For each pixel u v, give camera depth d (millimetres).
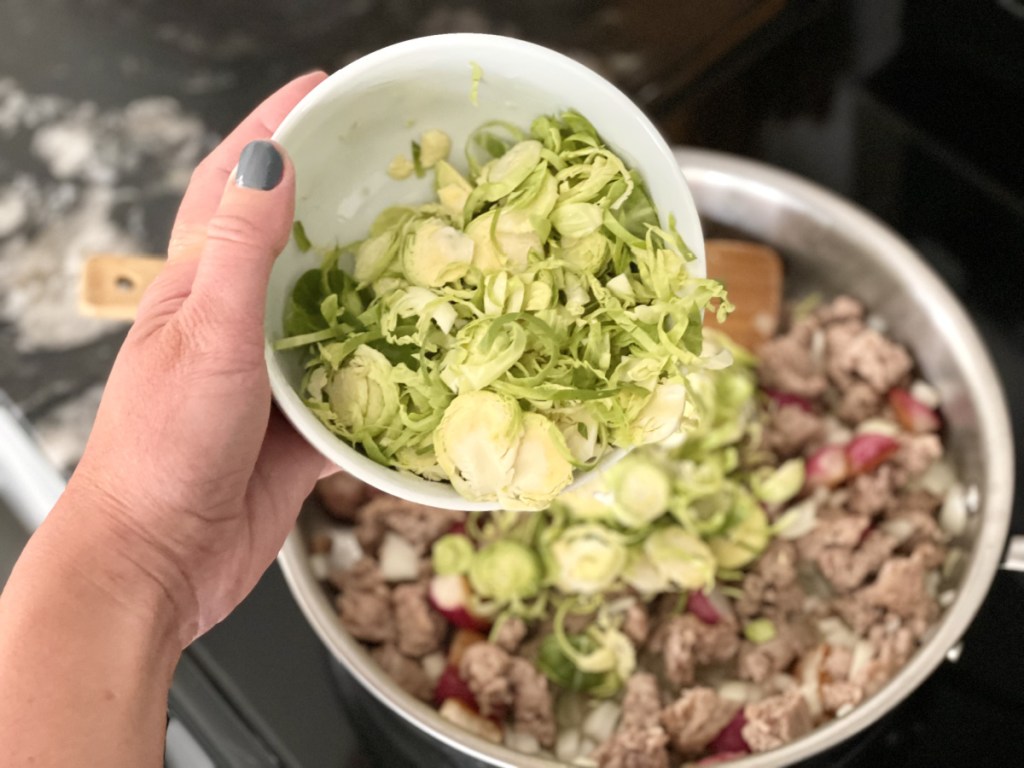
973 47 620
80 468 311
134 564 310
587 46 627
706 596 488
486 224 311
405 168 333
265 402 307
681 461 504
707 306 317
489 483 286
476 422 287
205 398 294
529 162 313
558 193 313
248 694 473
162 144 613
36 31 635
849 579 488
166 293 323
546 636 487
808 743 397
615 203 312
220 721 467
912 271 525
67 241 587
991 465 476
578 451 299
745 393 521
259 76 626
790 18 630
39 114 620
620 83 620
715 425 509
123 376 305
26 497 542
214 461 308
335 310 316
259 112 368
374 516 499
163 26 635
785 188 543
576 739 468
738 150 604
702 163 551
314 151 307
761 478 519
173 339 290
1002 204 589
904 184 596
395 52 286
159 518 312
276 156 279
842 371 549
